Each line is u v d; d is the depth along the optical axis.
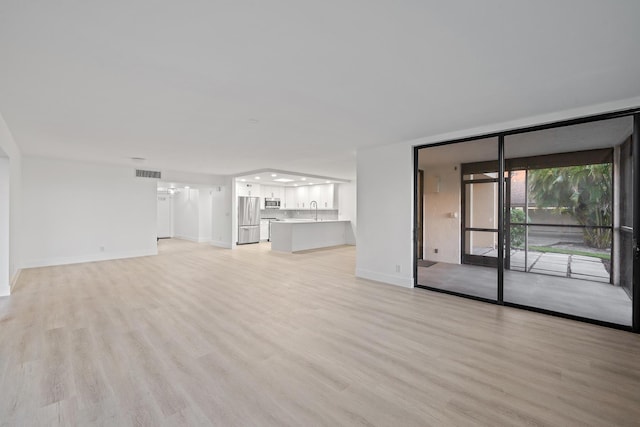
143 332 2.88
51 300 3.85
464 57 2.06
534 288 4.33
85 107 3.02
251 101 2.88
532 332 2.91
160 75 2.32
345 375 2.16
